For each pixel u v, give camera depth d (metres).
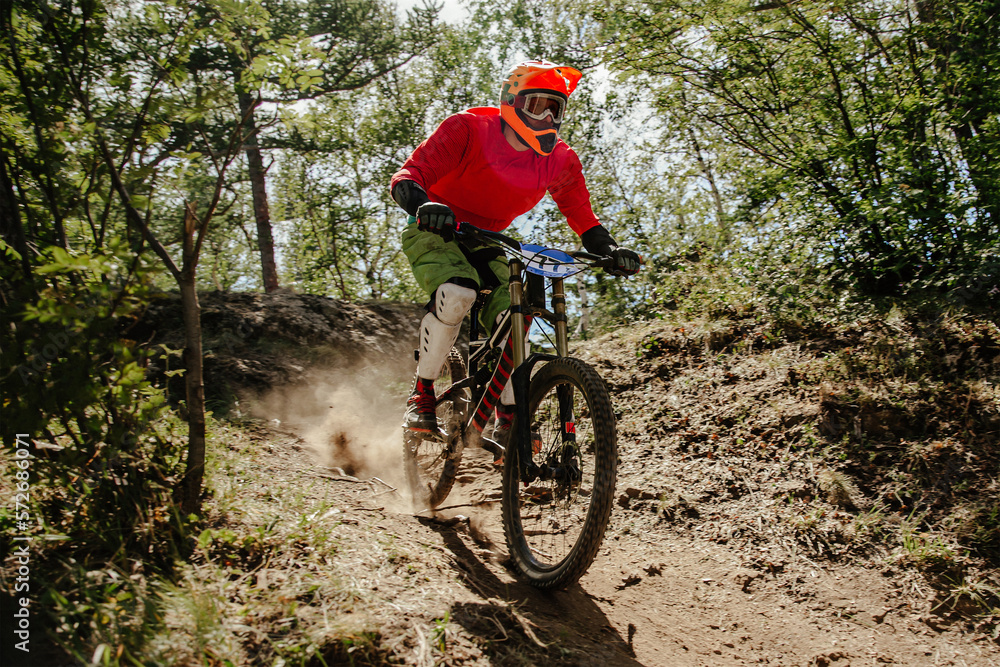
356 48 13.23
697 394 4.64
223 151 10.48
